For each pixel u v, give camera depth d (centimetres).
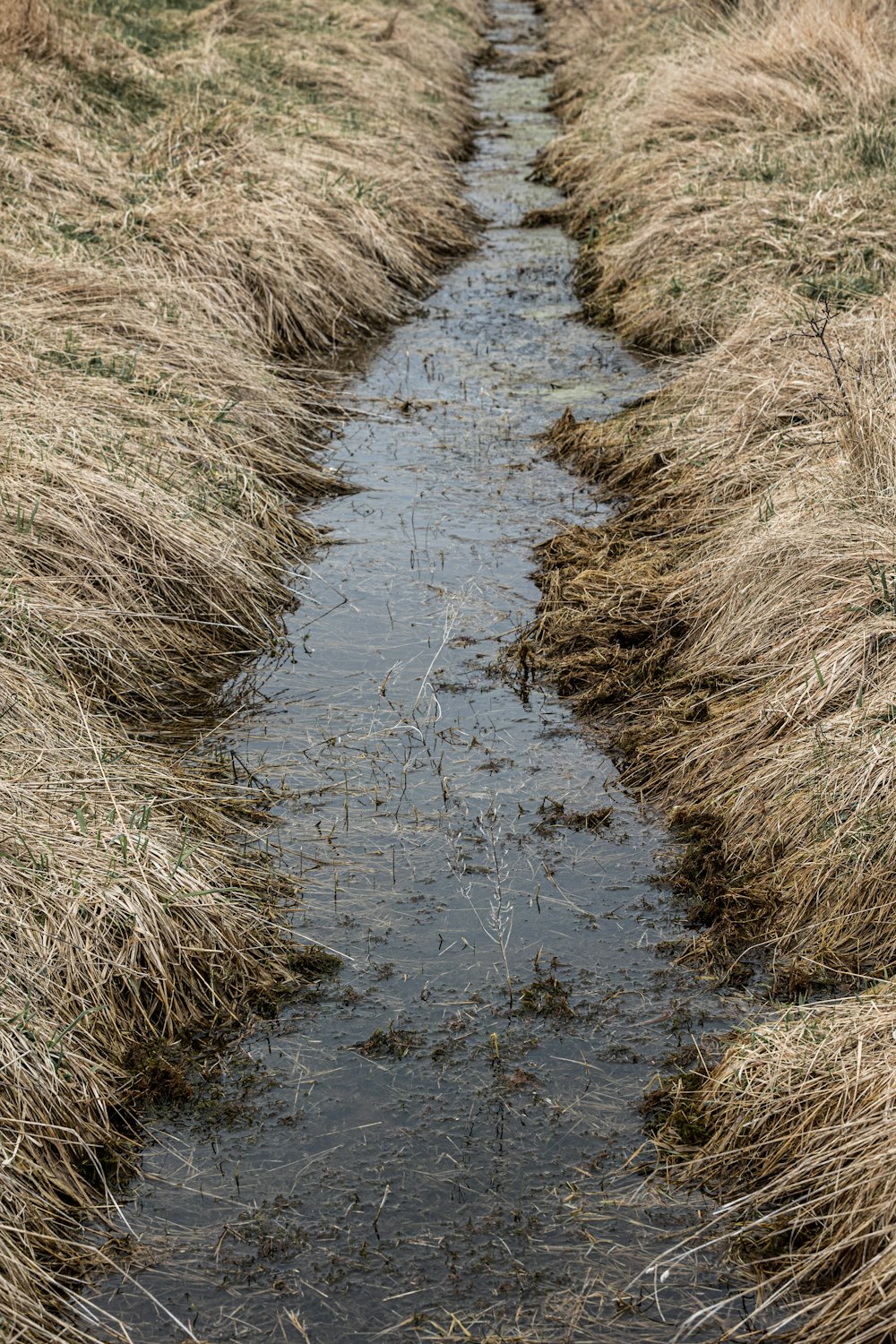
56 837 397
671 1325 293
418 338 924
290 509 677
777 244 841
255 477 669
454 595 605
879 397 584
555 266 1069
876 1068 319
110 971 372
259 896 422
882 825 403
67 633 517
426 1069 364
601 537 639
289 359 860
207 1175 333
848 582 500
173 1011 379
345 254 955
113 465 600
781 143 1016
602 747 500
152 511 584
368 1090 357
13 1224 303
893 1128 301
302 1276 306
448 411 802
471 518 676
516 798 472
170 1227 319
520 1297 300
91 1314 297
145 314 763
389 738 507
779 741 461
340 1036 376
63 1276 304
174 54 1202
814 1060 331
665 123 1141
